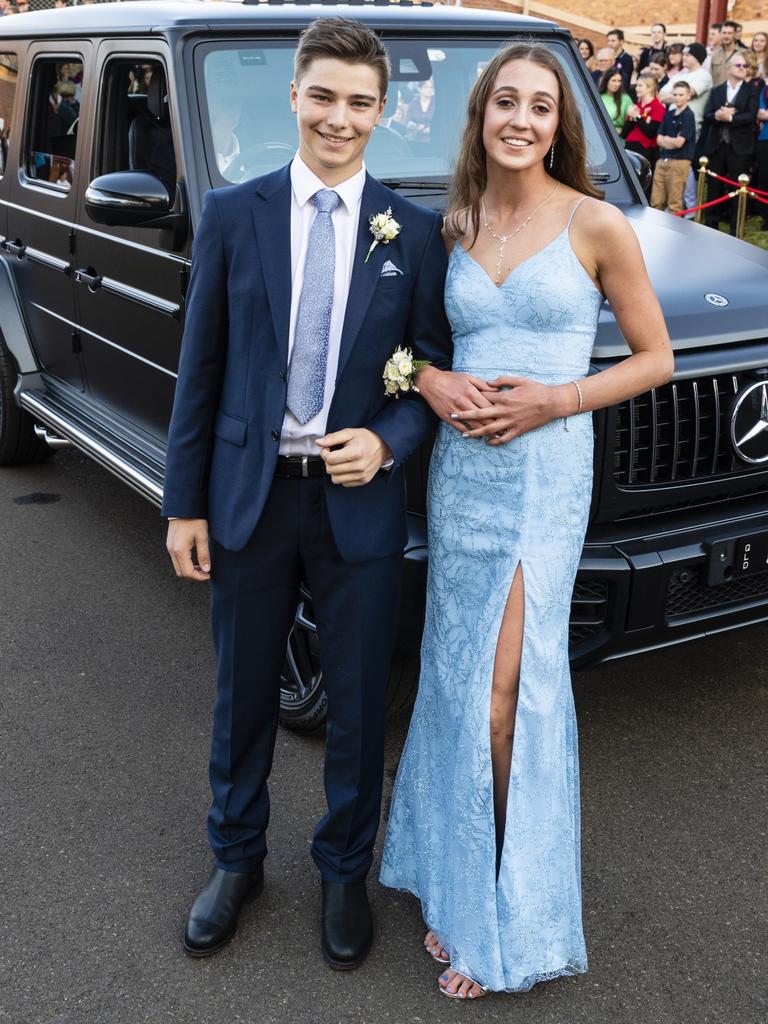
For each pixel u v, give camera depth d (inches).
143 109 144.3
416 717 99.1
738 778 123.7
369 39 81.4
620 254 86.2
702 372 113.0
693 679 145.0
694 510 118.4
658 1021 90.4
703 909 103.4
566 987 94.4
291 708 129.6
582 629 112.6
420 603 109.5
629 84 407.5
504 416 87.4
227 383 90.0
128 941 99.7
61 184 170.4
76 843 113.0
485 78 86.7
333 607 93.8
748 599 119.4
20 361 194.9
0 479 217.2
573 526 91.6
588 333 89.3
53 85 172.2
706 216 386.3
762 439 117.2
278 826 116.0
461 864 92.0
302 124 83.3
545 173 90.3
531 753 90.8
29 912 103.3
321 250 85.6
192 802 119.8
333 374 88.0
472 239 90.7
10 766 126.2
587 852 111.6
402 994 94.0
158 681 144.5
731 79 373.1
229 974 96.1
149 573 175.8
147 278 143.3
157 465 149.8
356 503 90.8
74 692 141.9
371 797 99.2
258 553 92.1
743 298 122.0
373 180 88.4
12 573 175.5
